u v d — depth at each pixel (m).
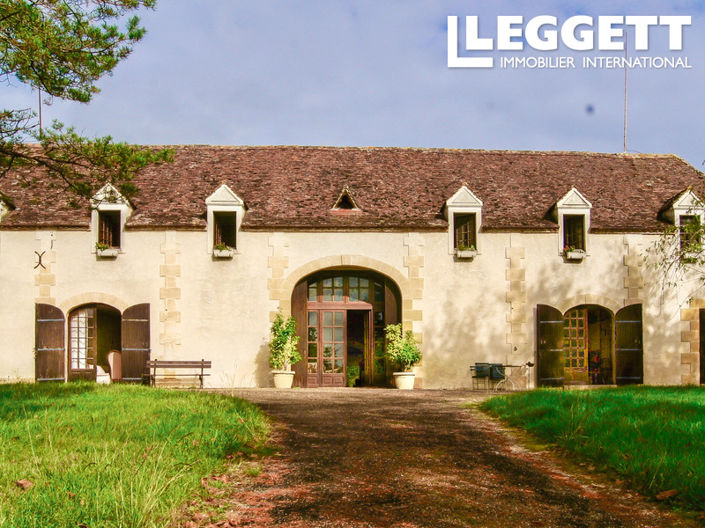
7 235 17.17
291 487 6.61
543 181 19.83
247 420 9.45
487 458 7.96
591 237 18.05
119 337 18.30
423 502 6.16
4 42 10.04
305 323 17.77
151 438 7.71
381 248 17.77
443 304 17.73
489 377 17.50
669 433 7.81
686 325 18.00
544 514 5.85
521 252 17.92
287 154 20.38
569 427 8.79
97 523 4.94
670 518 5.70
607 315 18.53
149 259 17.30
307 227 17.55
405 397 14.30
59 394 11.73
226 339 17.31
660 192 19.61
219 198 17.45
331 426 9.91
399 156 20.62
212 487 6.40
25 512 5.01
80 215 17.39
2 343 16.95
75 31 11.00
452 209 17.88
